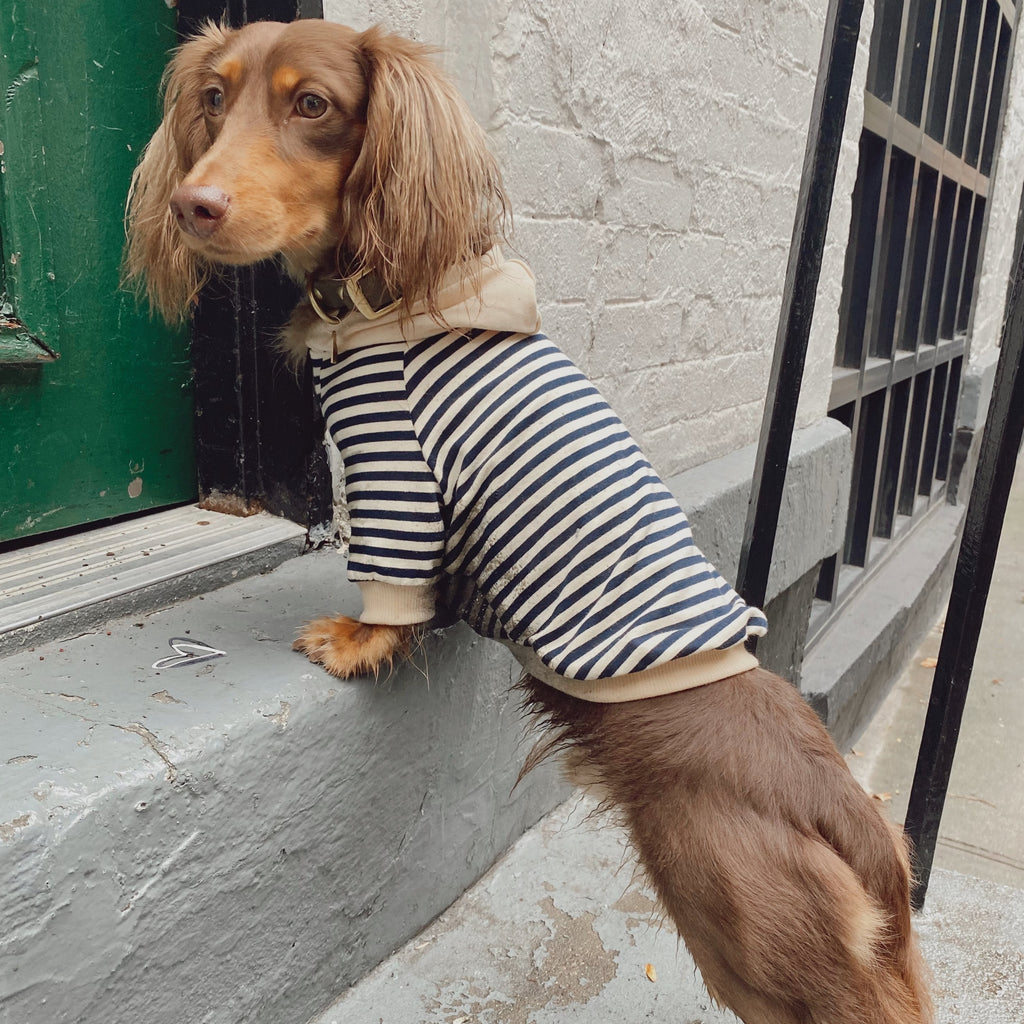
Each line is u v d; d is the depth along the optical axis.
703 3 2.77
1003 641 5.05
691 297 3.07
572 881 2.24
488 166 1.59
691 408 3.21
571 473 1.48
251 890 1.50
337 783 1.65
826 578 4.36
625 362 2.78
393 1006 1.82
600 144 2.47
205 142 1.59
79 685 1.48
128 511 2.08
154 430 2.09
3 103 1.64
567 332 2.49
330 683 1.62
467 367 1.52
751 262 3.42
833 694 3.67
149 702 1.44
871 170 4.10
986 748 3.94
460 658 1.96
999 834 3.31
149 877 1.30
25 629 1.58
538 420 1.50
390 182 1.45
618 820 1.58
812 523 3.56
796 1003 1.37
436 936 2.04
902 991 1.40
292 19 1.82
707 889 1.39
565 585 1.49
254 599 1.90
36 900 1.15
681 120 2.80
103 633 1.68
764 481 2.03
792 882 1.35
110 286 1.92
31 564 1.81
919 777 2.14
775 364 1.97
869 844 1.40
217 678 1.55
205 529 2.08
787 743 1.45
